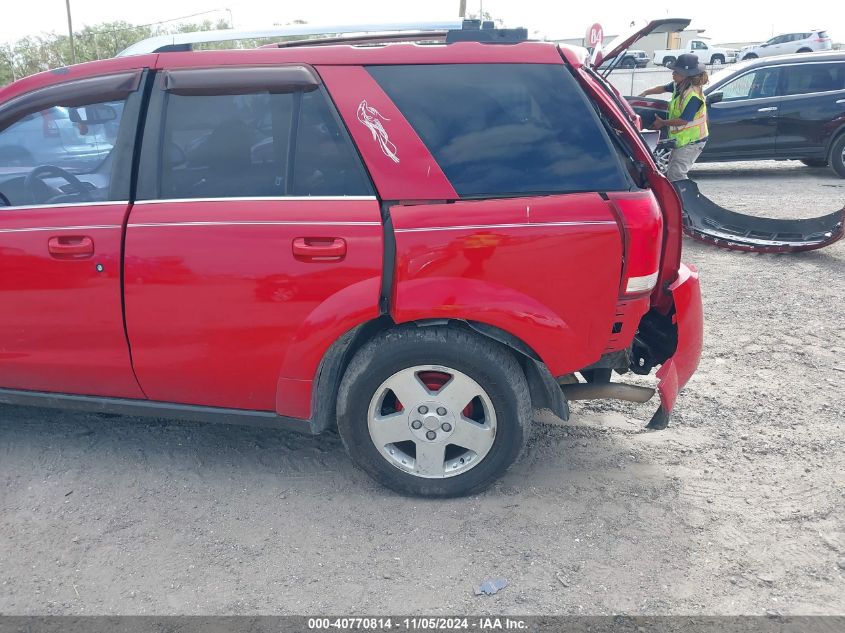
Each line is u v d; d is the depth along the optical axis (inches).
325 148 118.1
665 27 167.5
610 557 111.3
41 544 115.3
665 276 128.0
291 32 177.0
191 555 112.7
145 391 129.2
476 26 149.5
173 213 120.0
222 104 121.2
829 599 102.3
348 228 114.4
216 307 119.5
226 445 144.9
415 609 101.2
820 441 146.2
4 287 126.1
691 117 312.8
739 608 100.8
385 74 118.6
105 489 130.2
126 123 123.6
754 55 1427.2
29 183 128.0
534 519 120.5
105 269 121.6
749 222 303.7
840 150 461.4
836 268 267.6
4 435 148.0
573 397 128.5
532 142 116.5
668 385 118.4
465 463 123.2
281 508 124.5
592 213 112.9
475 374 116.8
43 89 127.2
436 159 116.0
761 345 198.1
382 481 125.1
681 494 128.0
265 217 117.0
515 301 113.4
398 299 113.1
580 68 118.4
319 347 117.4
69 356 128.5
